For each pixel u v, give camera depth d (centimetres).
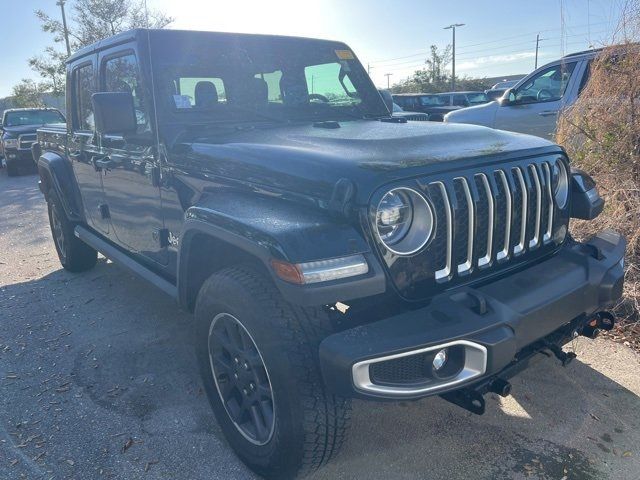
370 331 202
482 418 290
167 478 256
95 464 266
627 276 386
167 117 313
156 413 305
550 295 236
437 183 222
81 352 379
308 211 222
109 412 308
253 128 315
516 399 303
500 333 209
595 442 267
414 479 249
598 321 282
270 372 220
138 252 369
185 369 350
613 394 304
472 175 232
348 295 199
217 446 277
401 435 279
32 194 1091
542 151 268
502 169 244
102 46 371
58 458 271
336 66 389
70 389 333
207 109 328
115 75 359
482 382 221
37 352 382
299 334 215
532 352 241
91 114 413
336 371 197
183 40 331
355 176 212
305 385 212
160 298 469
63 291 497
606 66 480
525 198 253
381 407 302
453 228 224
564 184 284
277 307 220
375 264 205
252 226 217
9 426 299
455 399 225
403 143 247
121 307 453
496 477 248
